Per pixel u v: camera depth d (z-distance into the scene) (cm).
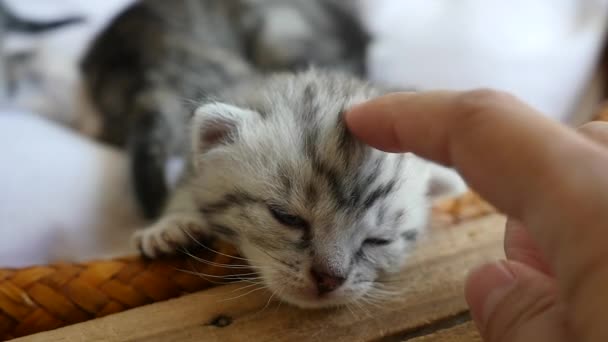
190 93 20
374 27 23
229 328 10
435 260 12
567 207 6
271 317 10
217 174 14
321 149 12
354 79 16
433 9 23
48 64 21
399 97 9
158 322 10
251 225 13
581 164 6
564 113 22
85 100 21
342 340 10
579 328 6
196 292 11
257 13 24
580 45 22
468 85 22
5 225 17
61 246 18
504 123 6
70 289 10
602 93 23
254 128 13
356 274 12
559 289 6
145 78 22
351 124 10
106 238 18
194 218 14
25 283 10
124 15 23
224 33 24
